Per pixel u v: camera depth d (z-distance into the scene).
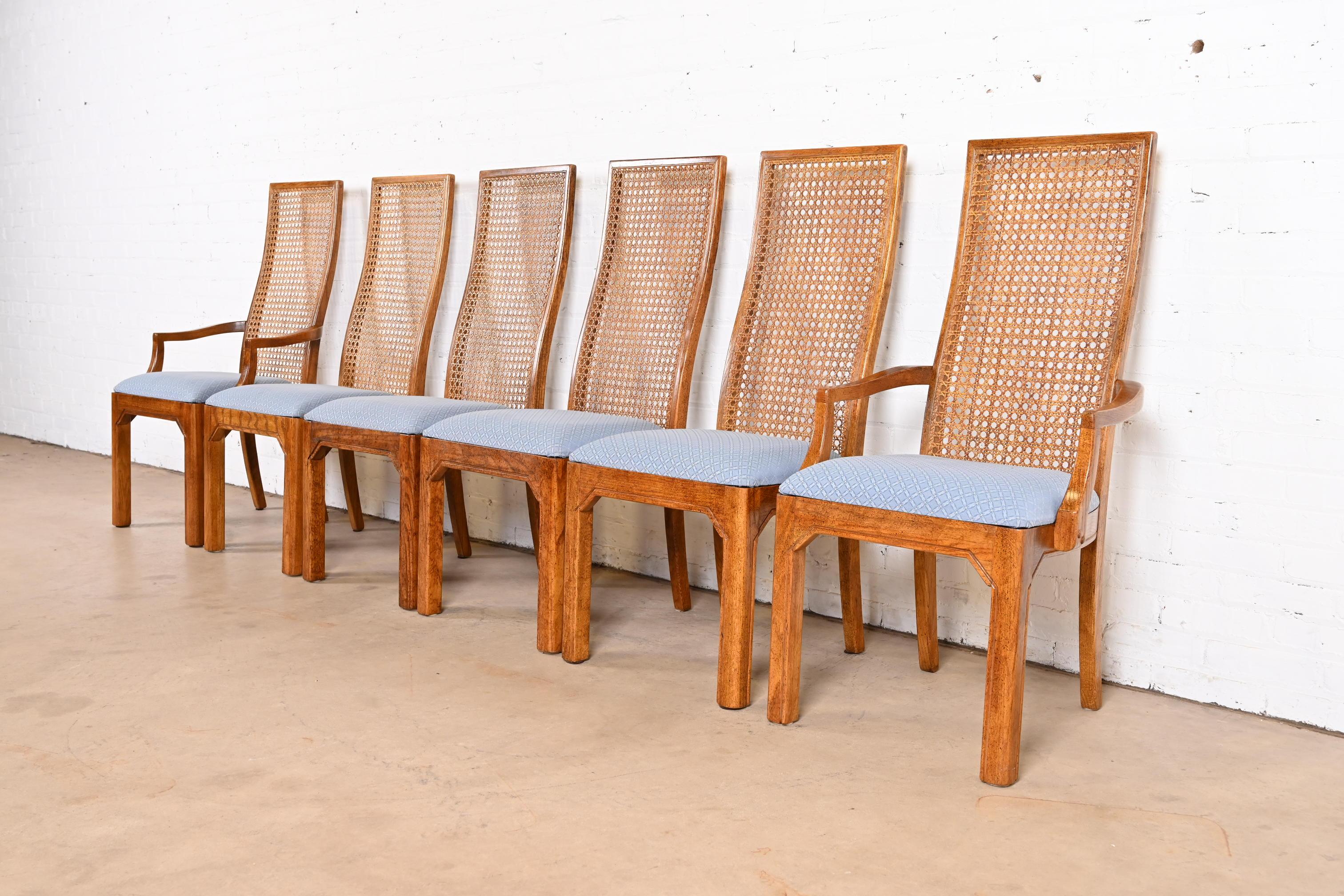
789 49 2.63
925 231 2.46
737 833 1.53
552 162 3.12
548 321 2.85
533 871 1.42
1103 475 1.98
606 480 2.14
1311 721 2.04
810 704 2.06
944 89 2.40
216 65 4.07
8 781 1.65
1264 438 2.06
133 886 1.36
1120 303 2.06
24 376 5.17
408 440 2.56
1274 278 2.03
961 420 2.22
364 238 3.65
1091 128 2.21
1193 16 2.08
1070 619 2.30
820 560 2.68
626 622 2.57
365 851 1.46
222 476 3.11
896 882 1.41
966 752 1.85
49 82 4.83
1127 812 1.63
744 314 2.51
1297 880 1.44
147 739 1.82
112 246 4.61
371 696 2.04
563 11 3.05
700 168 2.62
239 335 4.07
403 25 3.46
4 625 2.42
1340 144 1.95
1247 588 2.10
